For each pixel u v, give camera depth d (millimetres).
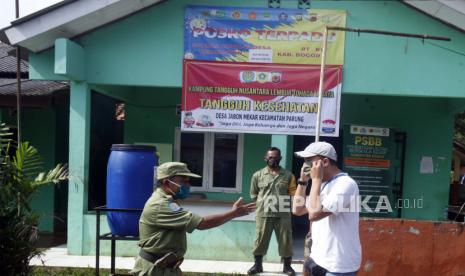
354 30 5984
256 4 7062
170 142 8945
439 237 5461
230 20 7090
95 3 6594
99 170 8164
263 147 8797
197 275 6203
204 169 8898
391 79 6934
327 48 6973
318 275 3518
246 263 7004
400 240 5480
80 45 7141
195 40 7125
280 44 7055
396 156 8805
